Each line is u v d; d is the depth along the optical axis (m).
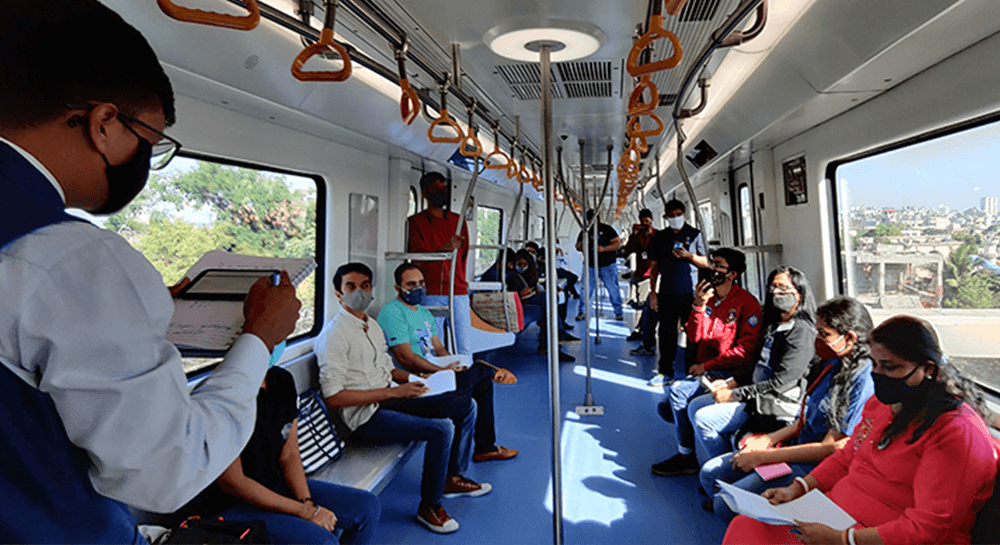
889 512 1.53
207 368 2.41
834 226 3.07
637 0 1.53
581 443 3.42
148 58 0.69
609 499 2.68
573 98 2.80
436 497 2.42
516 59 2.00
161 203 2.29
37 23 0.61
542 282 7.54
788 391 2.70
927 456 1.41
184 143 2.29
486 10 1.59
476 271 6.61
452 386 2.78
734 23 1.28
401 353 3.18
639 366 5.45
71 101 0.63
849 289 3.05
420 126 3.57
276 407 1.88
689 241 4.47
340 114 2.84
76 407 0.61
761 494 1.92
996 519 1.32
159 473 0.65
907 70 2.07
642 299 7.59
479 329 4.19
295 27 1.34
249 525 1.50
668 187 7.85
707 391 2.90
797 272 2.49
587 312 4.07
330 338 2.57
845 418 1.97
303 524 1.70
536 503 2.65
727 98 3.32
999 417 1.69
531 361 5.83
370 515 1.98
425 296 3.85
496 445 3.27
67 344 0.60
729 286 3.27
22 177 0.61
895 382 1.48
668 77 2.49
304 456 2.28
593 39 1.73
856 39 1.91
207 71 1.98
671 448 3.31
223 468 0.74
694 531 2.37
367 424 2.55
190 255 2.43
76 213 1.85
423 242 3.86
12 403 0.60
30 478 0.61
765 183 3.83
